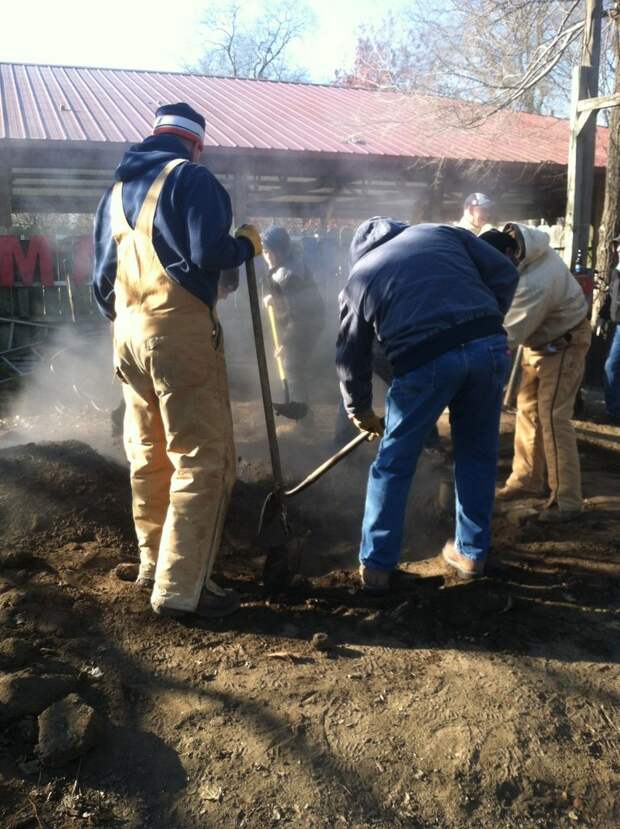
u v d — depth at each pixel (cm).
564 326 416
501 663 285
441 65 1234
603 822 216
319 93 1568
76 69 1529
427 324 312
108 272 311
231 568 368
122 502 405
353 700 261
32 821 210
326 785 224
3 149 1009
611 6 1057
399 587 342
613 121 926
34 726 240
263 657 285
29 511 382
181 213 285
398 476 324
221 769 229
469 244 336
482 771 231
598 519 439
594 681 276
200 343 293
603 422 713
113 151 1032
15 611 299
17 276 918
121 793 221
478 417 331
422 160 1203
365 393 346
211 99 1414
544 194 1501
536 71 1184
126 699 257
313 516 440
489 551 391
